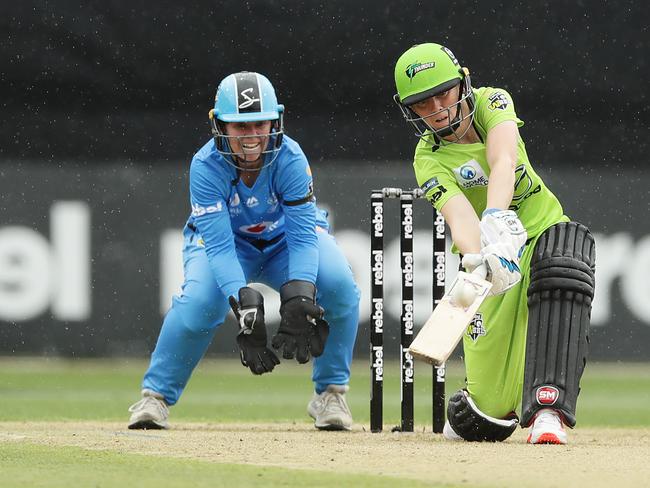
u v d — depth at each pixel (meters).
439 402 22.78
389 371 47.09
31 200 48.47
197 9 50.47
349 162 51.09
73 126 50.53
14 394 38.94
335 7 50.47
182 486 12.91
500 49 50.81
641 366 48.81
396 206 48.38
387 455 16.31
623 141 50.72
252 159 20.02
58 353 48.25
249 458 16.05
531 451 16.97
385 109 51.09
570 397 18.78
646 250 49.59
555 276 18.86
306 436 21.34
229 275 20.30
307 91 51.00
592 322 48.88
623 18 50.31
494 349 20.00
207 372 47.62
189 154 50.81
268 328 45.25
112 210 48.66
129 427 23.75
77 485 13.05
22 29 50.19
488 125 19.28
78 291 48.34
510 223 17.75
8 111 50.28
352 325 23.75
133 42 50.47
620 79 50.69
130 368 47.72
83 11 50.34
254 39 50.72
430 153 19.91
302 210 20.61
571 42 50.66
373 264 23.23
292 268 20.56
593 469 14.43
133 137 50.66
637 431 26.70
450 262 46.19
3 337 48.12
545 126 51.06
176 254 48.72
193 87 50.78
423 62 18.89
